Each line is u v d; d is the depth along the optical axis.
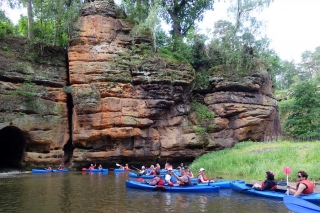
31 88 23.55
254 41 31.53
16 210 9.11
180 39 32.41
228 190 13.23
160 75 25.56
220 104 28.41
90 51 24.86
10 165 25.64
